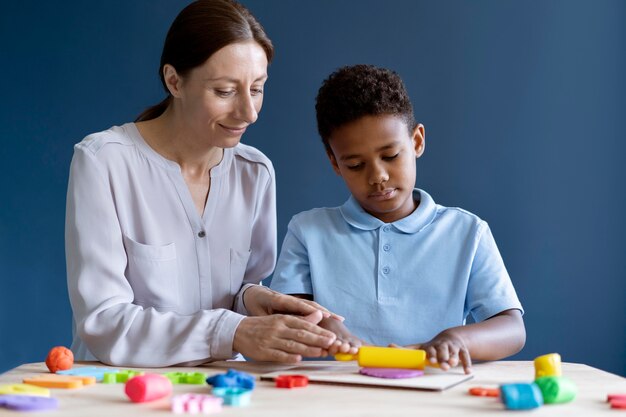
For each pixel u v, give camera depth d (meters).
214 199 1.50
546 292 2.93
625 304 2.90
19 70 3.20
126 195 1.42
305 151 3.09
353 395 0.97
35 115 3.19
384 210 1.52
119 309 1.31
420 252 1.55
